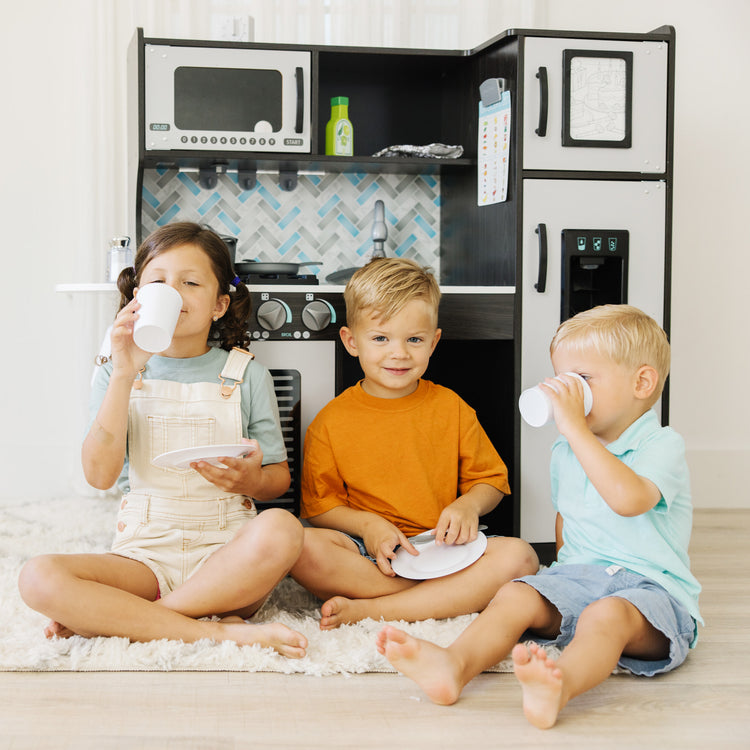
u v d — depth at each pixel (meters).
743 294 3.04
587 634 1.27
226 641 1.37
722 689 1.32
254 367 1.75
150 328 1.45
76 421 2.87
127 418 1.60
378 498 1.79
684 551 1.52
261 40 2.72
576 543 1.55
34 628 1.46
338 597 1.54
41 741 1.10
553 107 2.10
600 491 1.41
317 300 2.07
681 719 1.21
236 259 2.69
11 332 2.84
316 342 2.08
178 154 2.27
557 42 2.10
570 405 1.46
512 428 2.10
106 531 2.31
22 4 2.78
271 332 2.06
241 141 2.29
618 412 1.53
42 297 2.84
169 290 1.47
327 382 2.08
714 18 2.98
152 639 1.39
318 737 1.13
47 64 2.80
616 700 1.27
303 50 2.31
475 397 2.33
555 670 1.12
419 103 2.70
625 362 1.51
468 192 2.47
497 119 2.20
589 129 2.12
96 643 1.36
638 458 1.49
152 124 2.25
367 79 2.67
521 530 2.10
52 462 2.87
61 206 2.83
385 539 1.64
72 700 1.22
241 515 1.63
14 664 1.31
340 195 2.76
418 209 2.79
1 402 2.84
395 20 2.77
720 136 3.00
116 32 2.74
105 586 1.38
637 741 1.14
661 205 2.15
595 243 2.12
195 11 2.68
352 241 2.77
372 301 1.77
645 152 2.14
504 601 1.38
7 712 1.18
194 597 1.44
